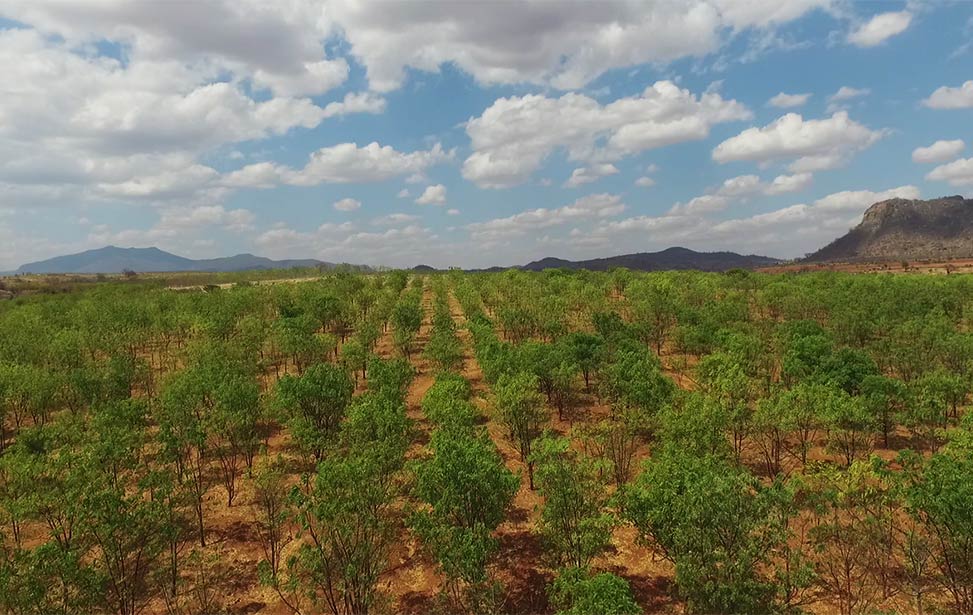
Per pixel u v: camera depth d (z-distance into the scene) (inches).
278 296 2847.0
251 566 841.5
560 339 1812.3
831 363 1322.6
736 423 1019.3
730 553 575.2
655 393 1111.0
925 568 751.1
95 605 694.5
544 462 812.0
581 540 711.1
